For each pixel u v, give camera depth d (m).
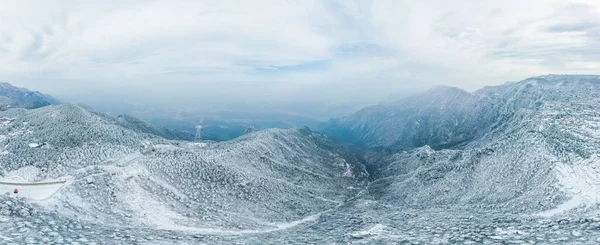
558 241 39.91
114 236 53.53
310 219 112.94
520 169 113.69
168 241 54.59
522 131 141.25
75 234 51.31
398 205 132.25
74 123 143.00
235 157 160.00
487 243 43.16
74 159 111.88
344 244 53.16
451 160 161.00
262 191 130.00
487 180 121.56
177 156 132.00
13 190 84.38
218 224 85.31
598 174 92.38
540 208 84.75
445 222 72.88
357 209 117.81
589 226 48.19
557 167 101.56
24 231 48.38
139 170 108.06
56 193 79.81
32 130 136.00
